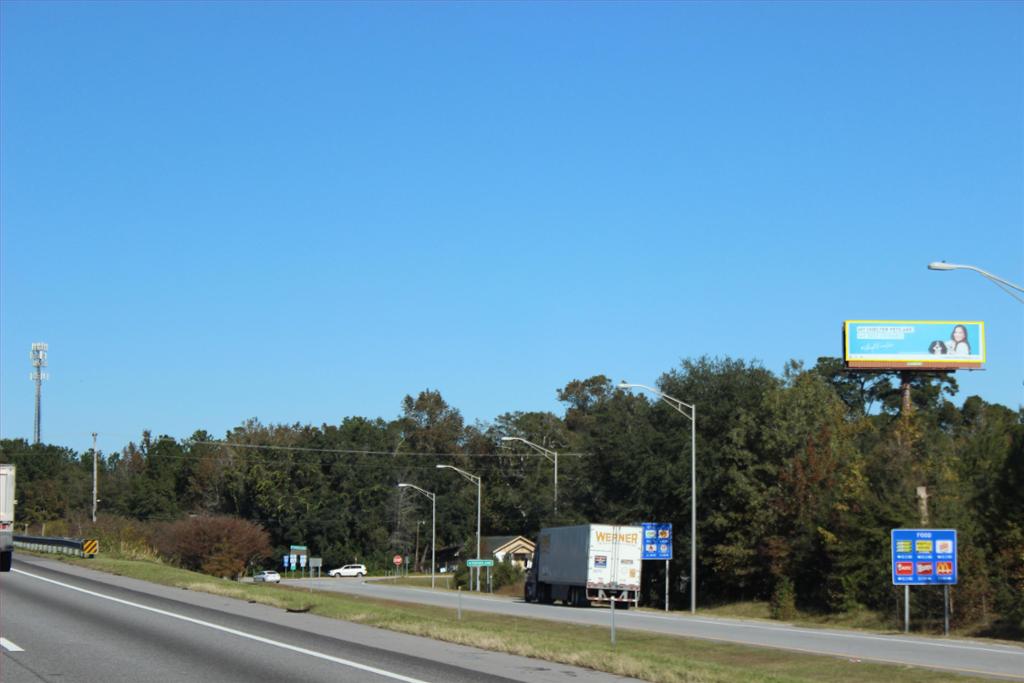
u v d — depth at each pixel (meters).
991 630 31.67
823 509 44.75
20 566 46.56
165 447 138.50
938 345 71.31
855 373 103.62
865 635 31.59
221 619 24.56
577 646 19.31
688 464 54.72
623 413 65.31
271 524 118.88
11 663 15.77
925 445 46.06
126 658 16.67
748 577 50.44
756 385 56.50
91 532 78.88
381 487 121.69
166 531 85.75
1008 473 35.19
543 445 125.12
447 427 132.75
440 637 21.42
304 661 16.80
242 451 121.38
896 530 33.03
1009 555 34.12
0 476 40.53
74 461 160.25
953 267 26.19
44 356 144.25
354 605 28.44
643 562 58.66
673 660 17.78
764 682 15.42
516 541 105.00
